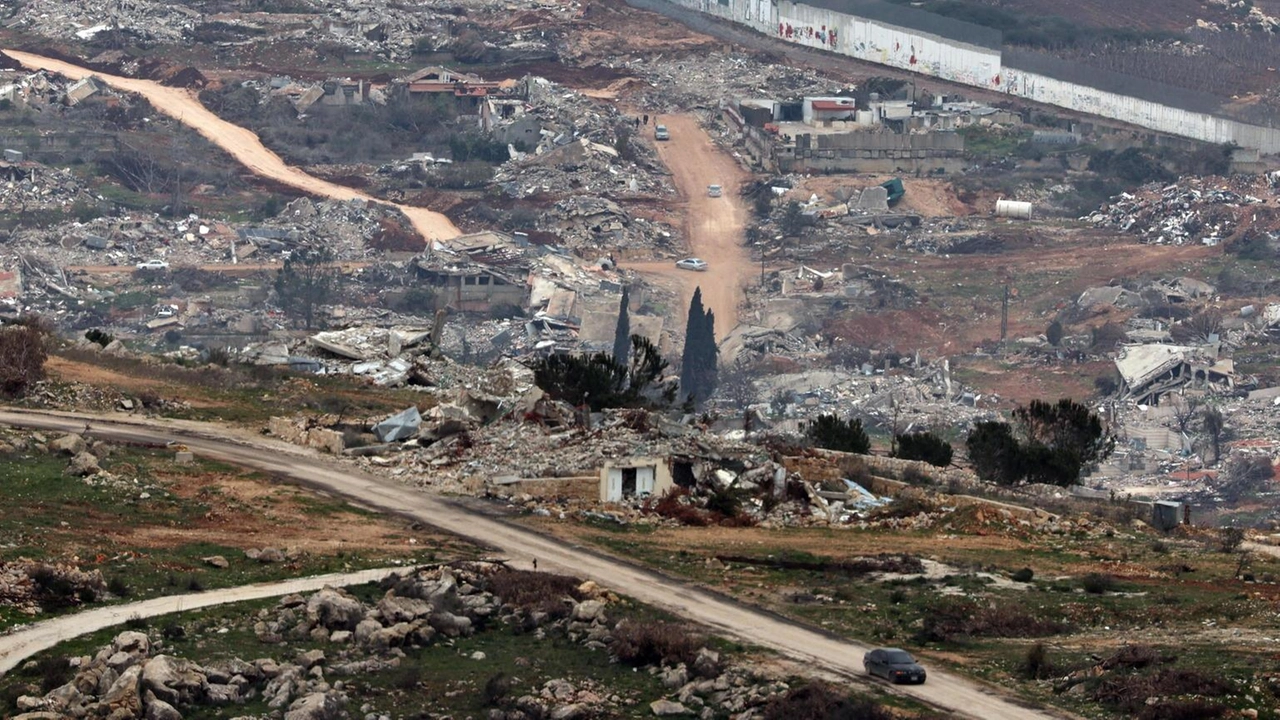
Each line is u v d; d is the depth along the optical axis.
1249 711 189.62
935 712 192.88
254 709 194.25
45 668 193.62
